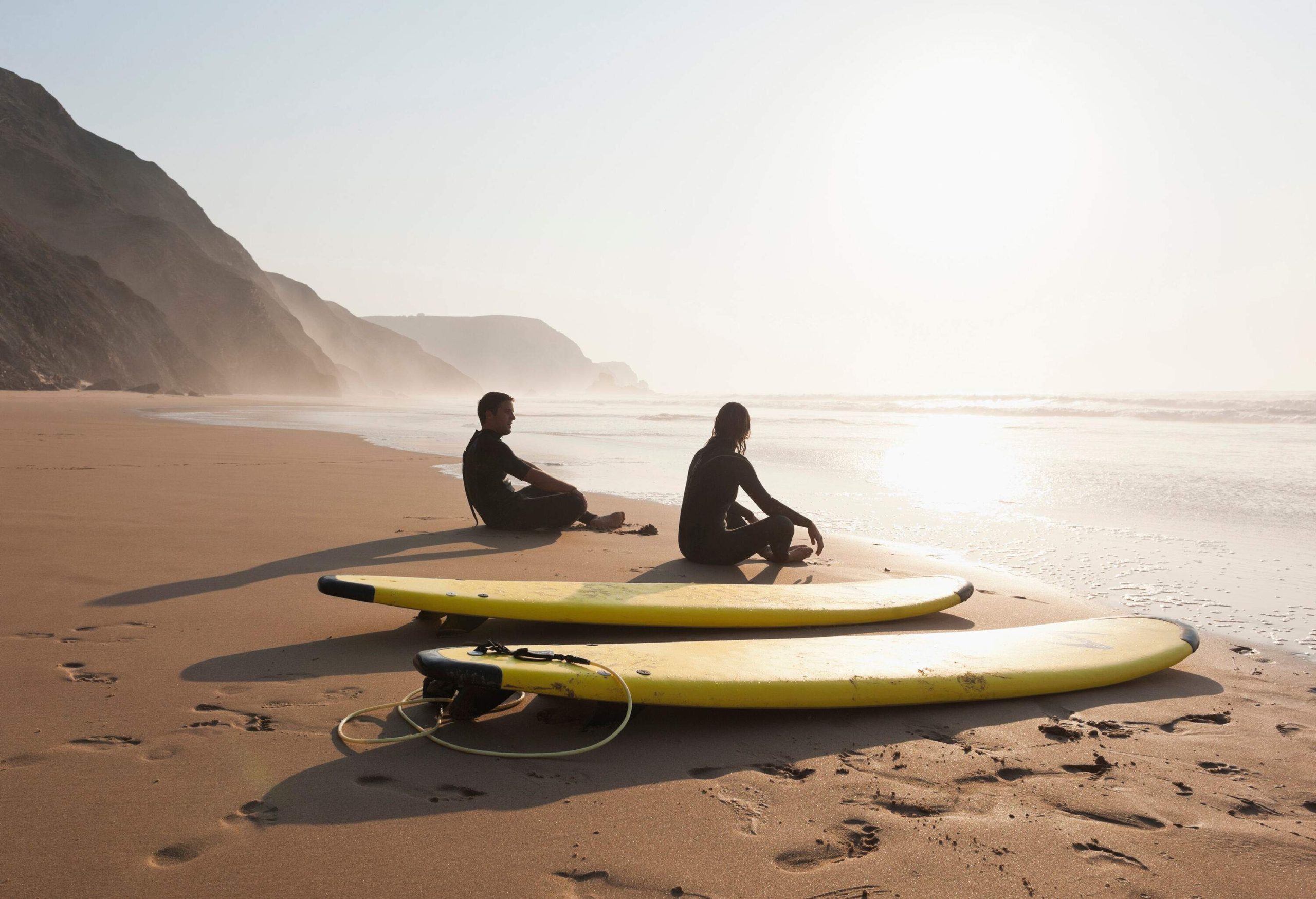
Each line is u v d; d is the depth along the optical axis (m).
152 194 122.50
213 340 102.81
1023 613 4.40
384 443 16.80
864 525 7.28
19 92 113.06
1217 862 1.96
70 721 2.59
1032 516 7.71
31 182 103.56
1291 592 4.87
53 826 1.95
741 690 2.73
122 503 7.24
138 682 2.96
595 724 2.71
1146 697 3.14
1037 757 2.56
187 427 21.22
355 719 2.68
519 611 3.63
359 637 3.60
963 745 2.64
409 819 2.04
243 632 3.63
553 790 2.23
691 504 5.37
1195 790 2.35
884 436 18.55
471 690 2.64
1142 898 1.81
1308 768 2.52
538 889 1.76
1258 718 2.94
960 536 6.75
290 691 2.92
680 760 2.46
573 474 11.08
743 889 1.79
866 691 2.86
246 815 2.03
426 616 3.87
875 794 2.27
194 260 110.44
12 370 59.41
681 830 2.04
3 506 6.85
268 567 4.92
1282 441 16.48
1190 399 37.81
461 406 52.81
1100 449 14.79
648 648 3.08
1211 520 7.43
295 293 174.62
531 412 39.72
